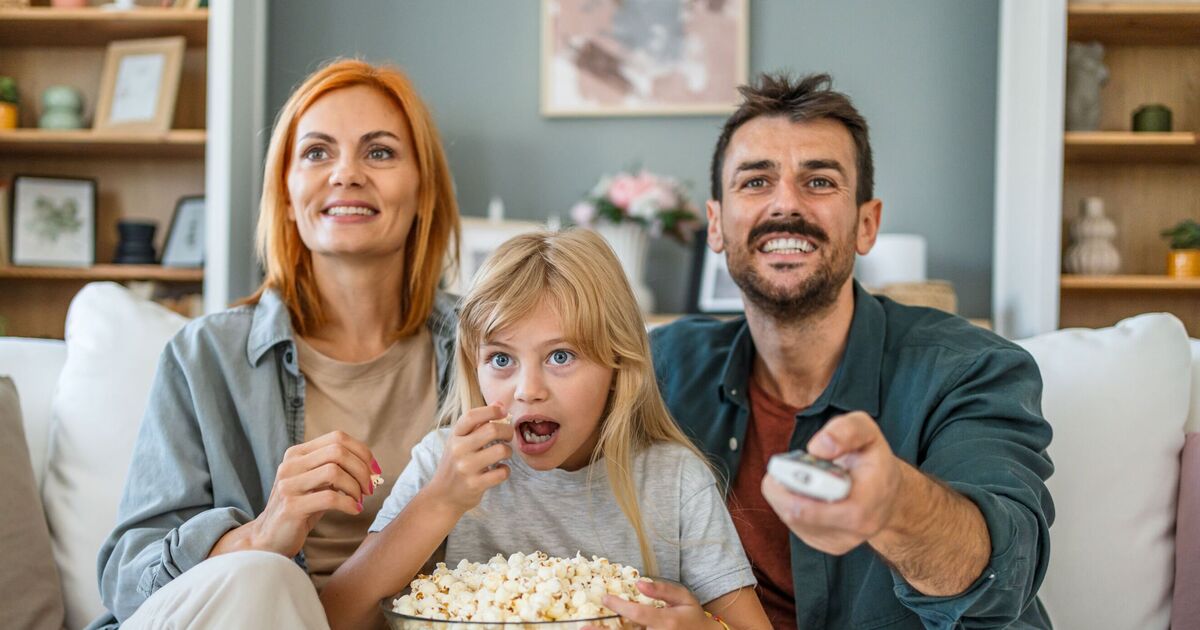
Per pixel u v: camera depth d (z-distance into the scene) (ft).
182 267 11.34
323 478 4.16
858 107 11.76
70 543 5.85
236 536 4.36
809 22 11.83
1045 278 10.38
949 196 11.66
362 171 5.41
